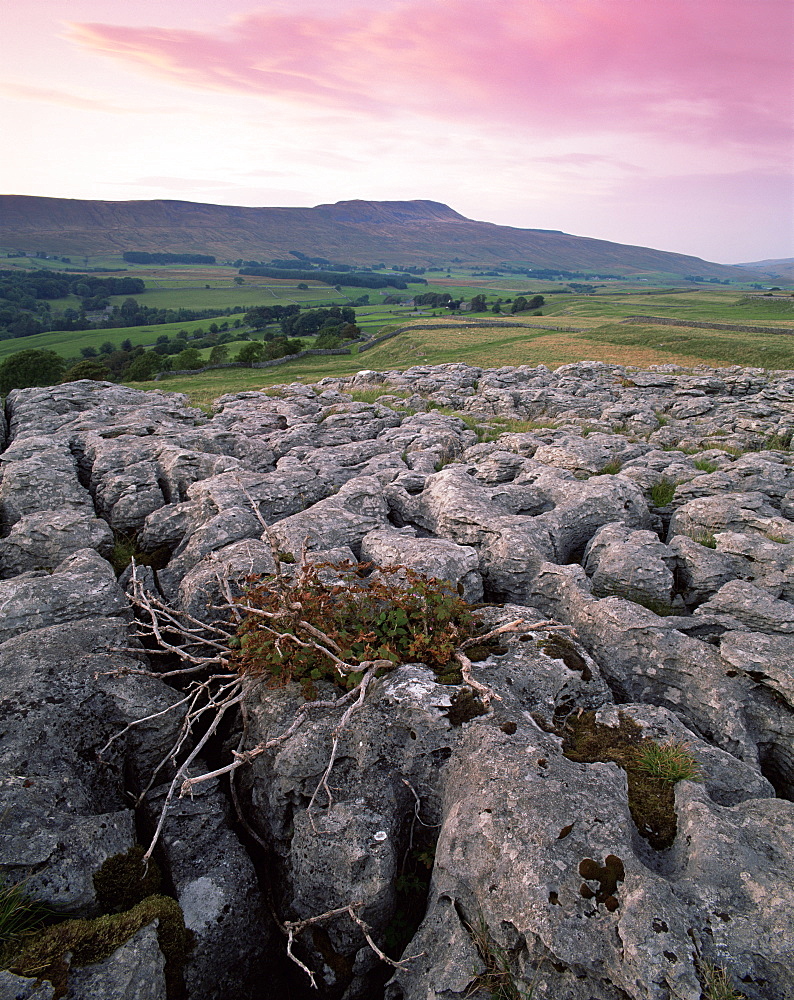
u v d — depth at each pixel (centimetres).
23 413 2409
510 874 491
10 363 7194
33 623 814
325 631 725
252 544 998
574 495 1348
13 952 449
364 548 1062
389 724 646
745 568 1074
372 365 9100
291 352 10419
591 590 964
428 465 1747
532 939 459
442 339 10925
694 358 8419
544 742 611
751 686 726
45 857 513
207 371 9006
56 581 866
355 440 2298
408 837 615
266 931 577
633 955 426
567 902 466
